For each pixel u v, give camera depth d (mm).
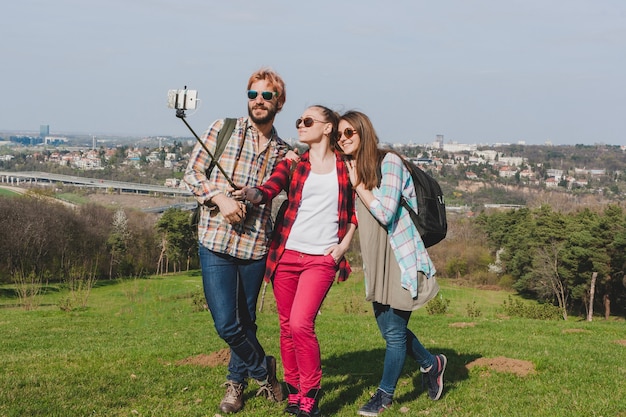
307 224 4320
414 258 4375
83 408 4715
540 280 49500
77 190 132125
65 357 7477
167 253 63656
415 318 14117
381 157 4395
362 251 4465
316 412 4371
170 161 179625
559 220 55375
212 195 4219
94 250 58625
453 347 8227
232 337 4418
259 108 4359
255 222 4383
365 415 4574
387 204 4250
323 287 4293
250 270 4477
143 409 4758
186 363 6578
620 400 5055
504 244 65375
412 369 6066
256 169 4426
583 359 7301
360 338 9461
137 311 19312
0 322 15945
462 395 5152
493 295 52594
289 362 4598
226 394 4699
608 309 46062
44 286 34469
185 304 22500
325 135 4348
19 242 48656
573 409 4805
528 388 5457
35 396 5012
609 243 45938
